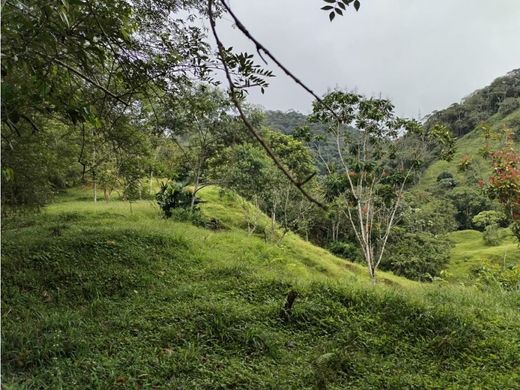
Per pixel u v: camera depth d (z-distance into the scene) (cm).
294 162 1691
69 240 799
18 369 400
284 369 438
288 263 1135
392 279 1739
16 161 962
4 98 237
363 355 477
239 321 532
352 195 1486
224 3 127
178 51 420
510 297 685
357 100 1386
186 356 443
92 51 287
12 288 595
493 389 409
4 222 1185
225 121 1460
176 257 838
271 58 129
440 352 487
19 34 238
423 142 1448
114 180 1480
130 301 602
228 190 2014
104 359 422
